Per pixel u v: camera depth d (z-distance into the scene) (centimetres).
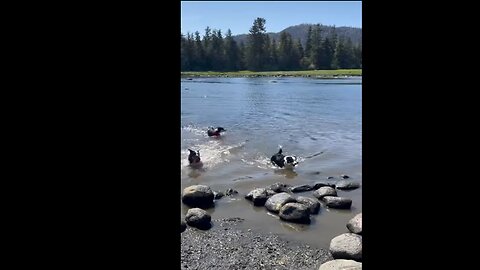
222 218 968
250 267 717
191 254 765
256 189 1120
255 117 2830
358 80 8550
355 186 1245
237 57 12888
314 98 4359
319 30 13762
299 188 1206
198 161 1500
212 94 4881
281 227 910
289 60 13162
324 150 1789
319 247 802
